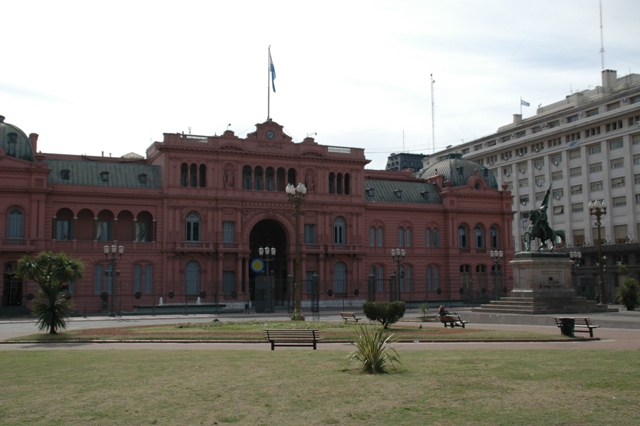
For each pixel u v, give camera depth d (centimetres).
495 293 9294
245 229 9006
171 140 8712
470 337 3538
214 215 8856
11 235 7881
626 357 2592
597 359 2533
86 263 8244
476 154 15638
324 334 3744
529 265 5359
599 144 12288
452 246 10462
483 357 2634
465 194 10631
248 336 3722
